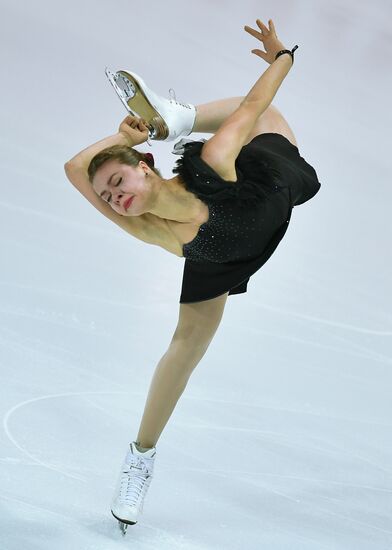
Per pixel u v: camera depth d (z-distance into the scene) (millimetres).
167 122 12016
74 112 21297
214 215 10781
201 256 11180
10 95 21203
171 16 28641
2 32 23953
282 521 11617
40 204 17703
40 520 10445
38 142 19656
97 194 10938
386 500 12477
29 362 13352
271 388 14383
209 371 14500
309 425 13711
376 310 17188
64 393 12984
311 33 31656
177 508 11516
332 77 28484
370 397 14680
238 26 29484
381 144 24719
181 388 11438
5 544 9750
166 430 12945
